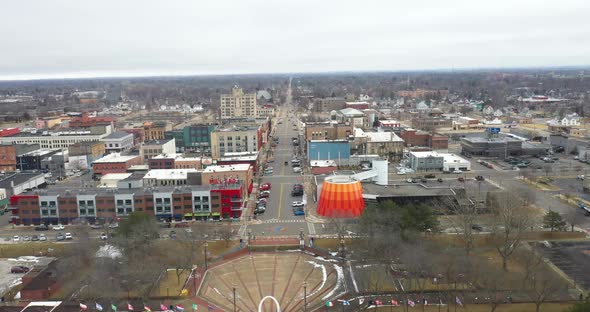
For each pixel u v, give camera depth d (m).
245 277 158.75
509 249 162.12
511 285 140.62
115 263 149.50
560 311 127.19
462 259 145.00
